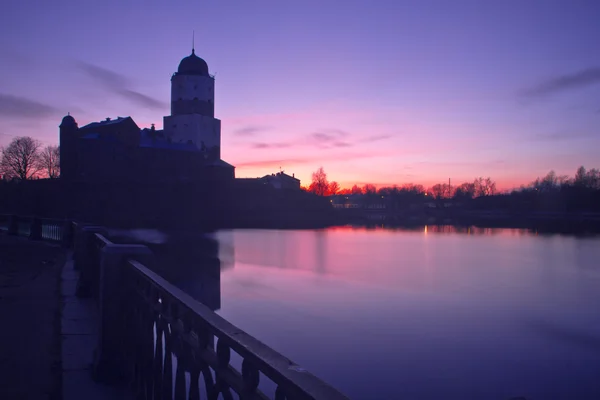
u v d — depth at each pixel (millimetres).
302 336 15477
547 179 128250
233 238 49844
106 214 65125
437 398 11141
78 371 4051
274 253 38406
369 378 12102
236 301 20031
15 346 4621
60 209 60500
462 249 45844
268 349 1572
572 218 104375
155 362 2945
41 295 6938
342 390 11258
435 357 13945
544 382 12375
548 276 30297
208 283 23844
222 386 1822
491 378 12391
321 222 90062
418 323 17781
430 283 26922
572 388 11938
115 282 3898
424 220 103750
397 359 13633
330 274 28953
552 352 14898
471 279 28625
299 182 118750
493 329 17422
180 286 22672
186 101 88688
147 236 45906
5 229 19750
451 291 24688
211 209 79000
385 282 26719
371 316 18547
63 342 4801
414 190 160125
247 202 86938
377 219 105812
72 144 70250
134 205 69312
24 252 12133
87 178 67438
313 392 1208
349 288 24547
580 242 53438
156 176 78500
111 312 3895
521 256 40656
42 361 4254
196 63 90562
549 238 58875
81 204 63375
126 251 3934
